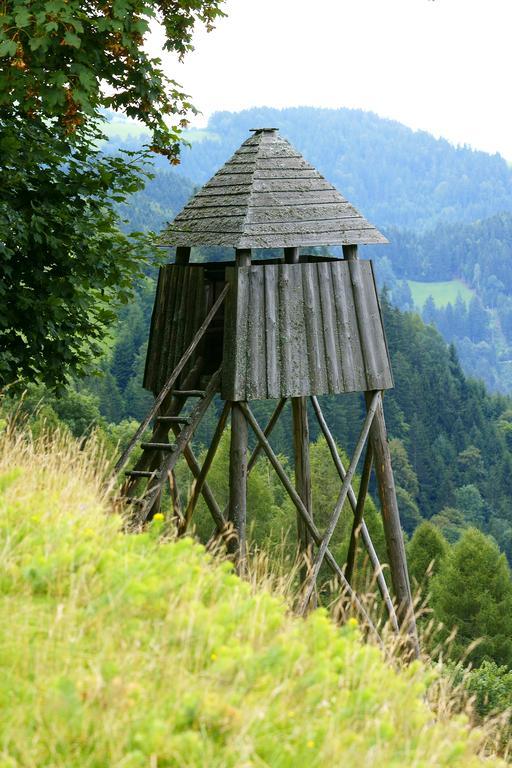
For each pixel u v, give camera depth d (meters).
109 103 15.79
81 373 16.98
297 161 16.11
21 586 7.07
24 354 16.05
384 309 154.50
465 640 60.00
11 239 14.75
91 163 16.41
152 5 14.31
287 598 8.99
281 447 96.56
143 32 14.12
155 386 16.34
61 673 5.86
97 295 16.69
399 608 15.43
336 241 15.31
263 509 61.19
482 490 143.75
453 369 168.75
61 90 13.36
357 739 5.93
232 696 5.89
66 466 10.09
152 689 5.92
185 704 5.63
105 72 15.09
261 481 61.66
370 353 15.30
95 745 5.27
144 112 16.08
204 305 15.87
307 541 18.28
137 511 13.81
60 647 6.21
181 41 16.97
